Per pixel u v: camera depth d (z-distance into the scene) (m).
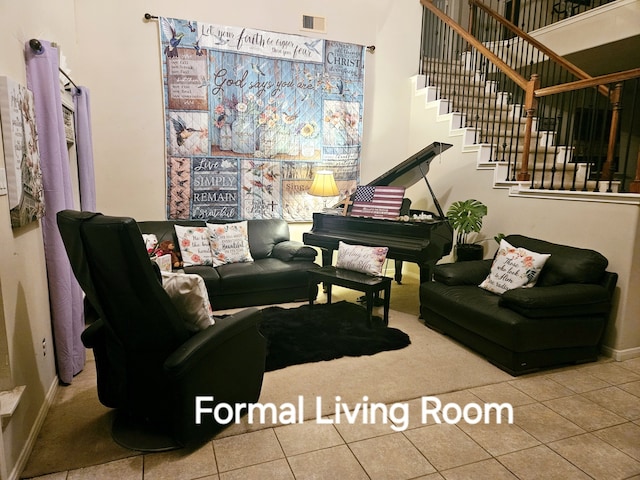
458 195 4.47
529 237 3.54
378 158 5.13
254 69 4.33
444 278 3.36
